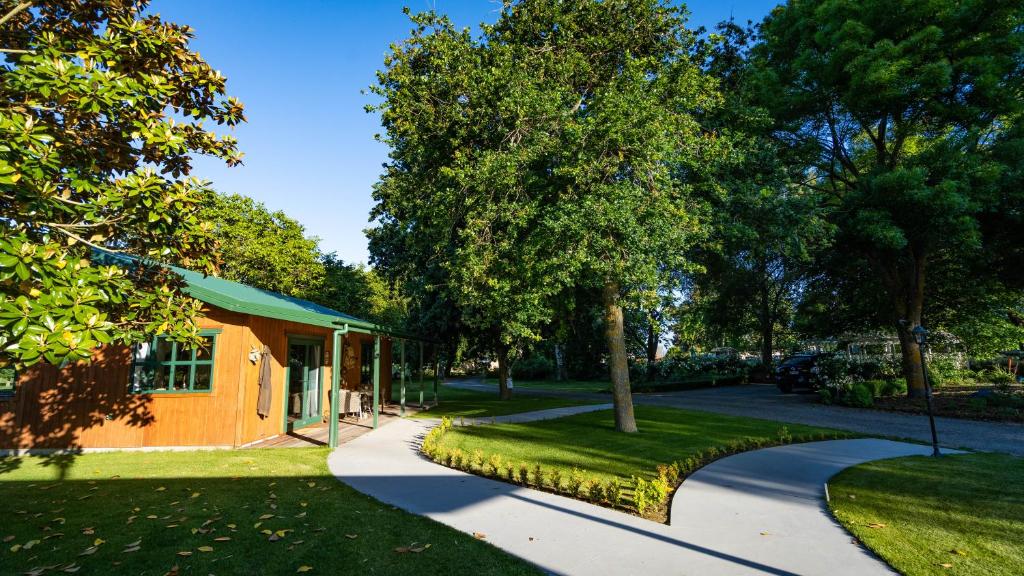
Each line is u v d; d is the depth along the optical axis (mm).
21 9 5195
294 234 30344
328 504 6195
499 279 11164
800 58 16125
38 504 6258
